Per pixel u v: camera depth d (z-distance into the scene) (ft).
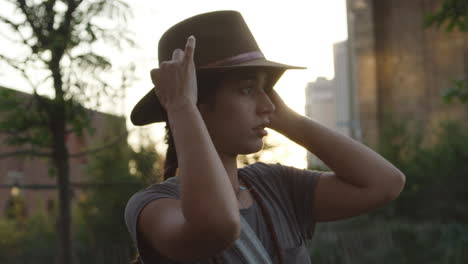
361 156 4.92
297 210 5.13
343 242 23.97
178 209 3.86
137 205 4.11
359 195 4.91
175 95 3.74
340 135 5.05
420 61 51.57
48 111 12.03
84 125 12.67
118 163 21.74
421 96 51.31
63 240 13.00
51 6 11.49
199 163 3.51
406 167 31.19
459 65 49.73
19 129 12.53
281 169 5.34
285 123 5.10
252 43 4.58
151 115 4.95
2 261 20.97
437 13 13.37
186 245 3.58
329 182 5.12
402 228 25.50
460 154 30.71
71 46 11.57
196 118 3.67
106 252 19.94
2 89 12.00
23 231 25.44
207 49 4.41
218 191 3.47
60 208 13.10
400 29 52.80
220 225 3.43
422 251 24.44
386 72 53.11
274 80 5.09
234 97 4.38
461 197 29.60
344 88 66.39
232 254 4.23
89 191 23.58
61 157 12.89
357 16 54.13
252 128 4.44
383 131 34.32
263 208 4.67
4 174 58.08
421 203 29.86
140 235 4.05
